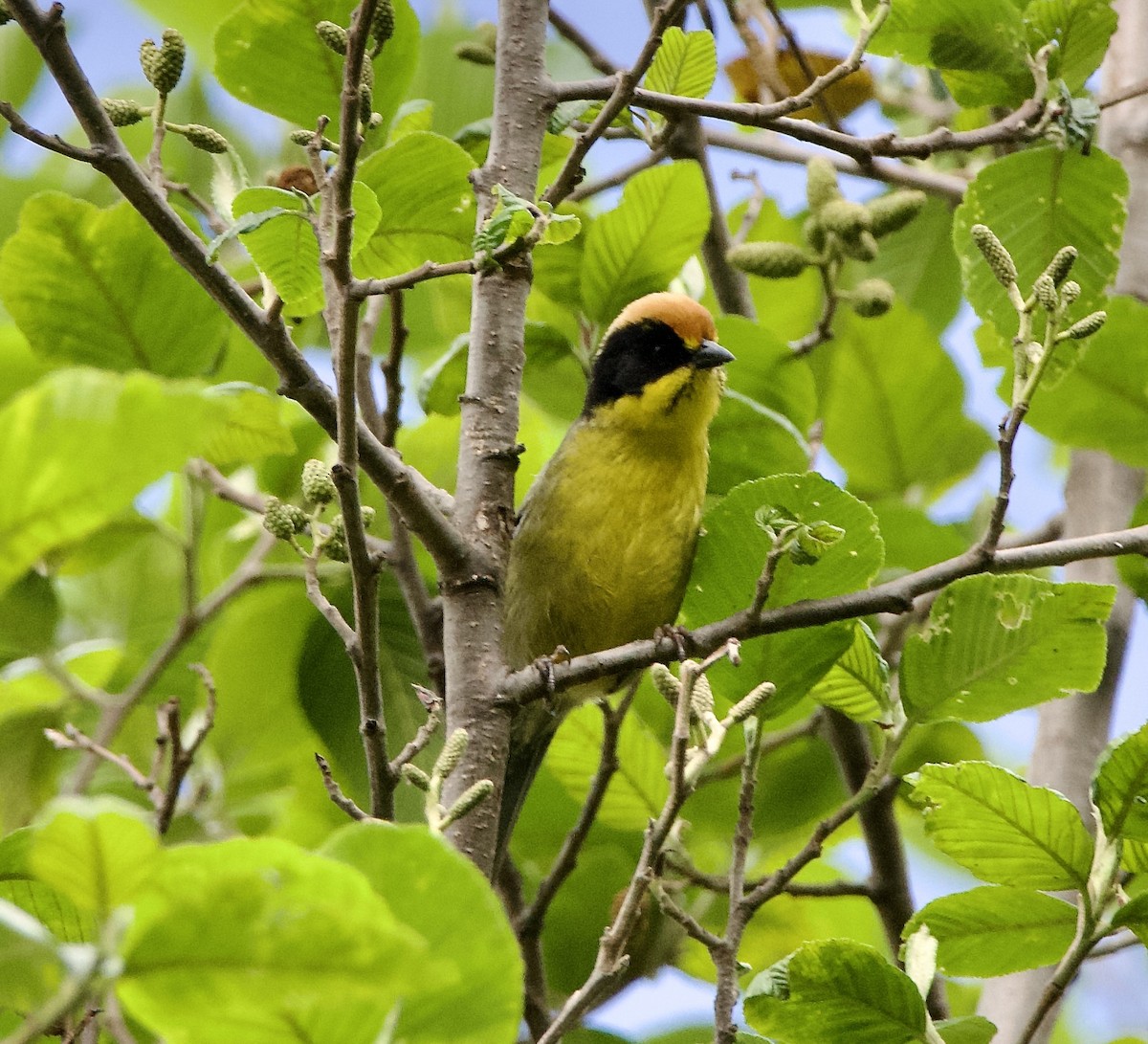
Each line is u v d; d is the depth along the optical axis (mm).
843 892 10578
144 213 7137
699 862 12445
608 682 10875
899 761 11500
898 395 13719
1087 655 8242
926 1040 6992
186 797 11922
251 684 12133
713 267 12711
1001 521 8180
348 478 7004
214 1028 4520
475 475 8758
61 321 9969
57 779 11539
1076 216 9766
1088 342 10625
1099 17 9805
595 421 12008
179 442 4016
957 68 10070
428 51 13586
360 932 4188
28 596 10922
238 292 7395
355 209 7301
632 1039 9969
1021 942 7938
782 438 11766
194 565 10992
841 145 9219
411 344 14445
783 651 8570
